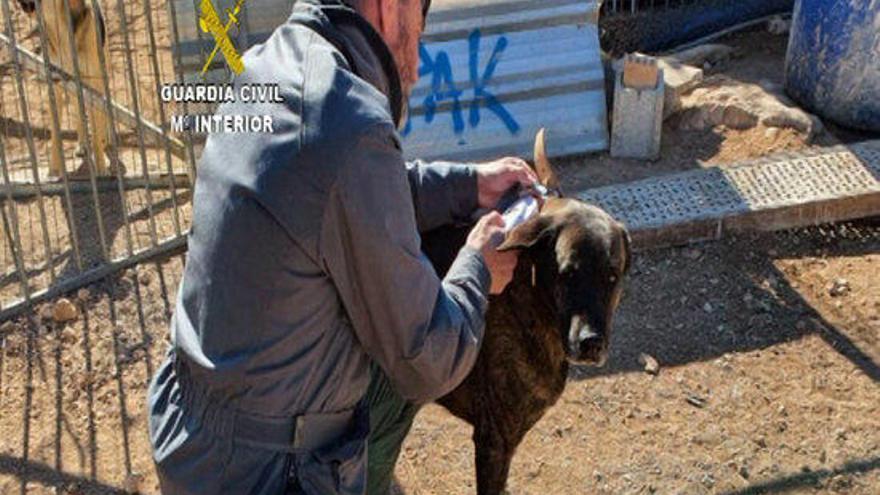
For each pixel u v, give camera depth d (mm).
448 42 6316
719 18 7652
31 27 8336
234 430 2350
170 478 2436
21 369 4910
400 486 4246
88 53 6613
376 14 2439
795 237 5668
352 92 2221
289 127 2205
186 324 2402
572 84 6422
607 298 3143
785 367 4836
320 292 2283
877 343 4953
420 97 6277
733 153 6293
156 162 6598
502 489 3688
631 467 4320
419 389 2441
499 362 3396
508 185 3250
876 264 5473
